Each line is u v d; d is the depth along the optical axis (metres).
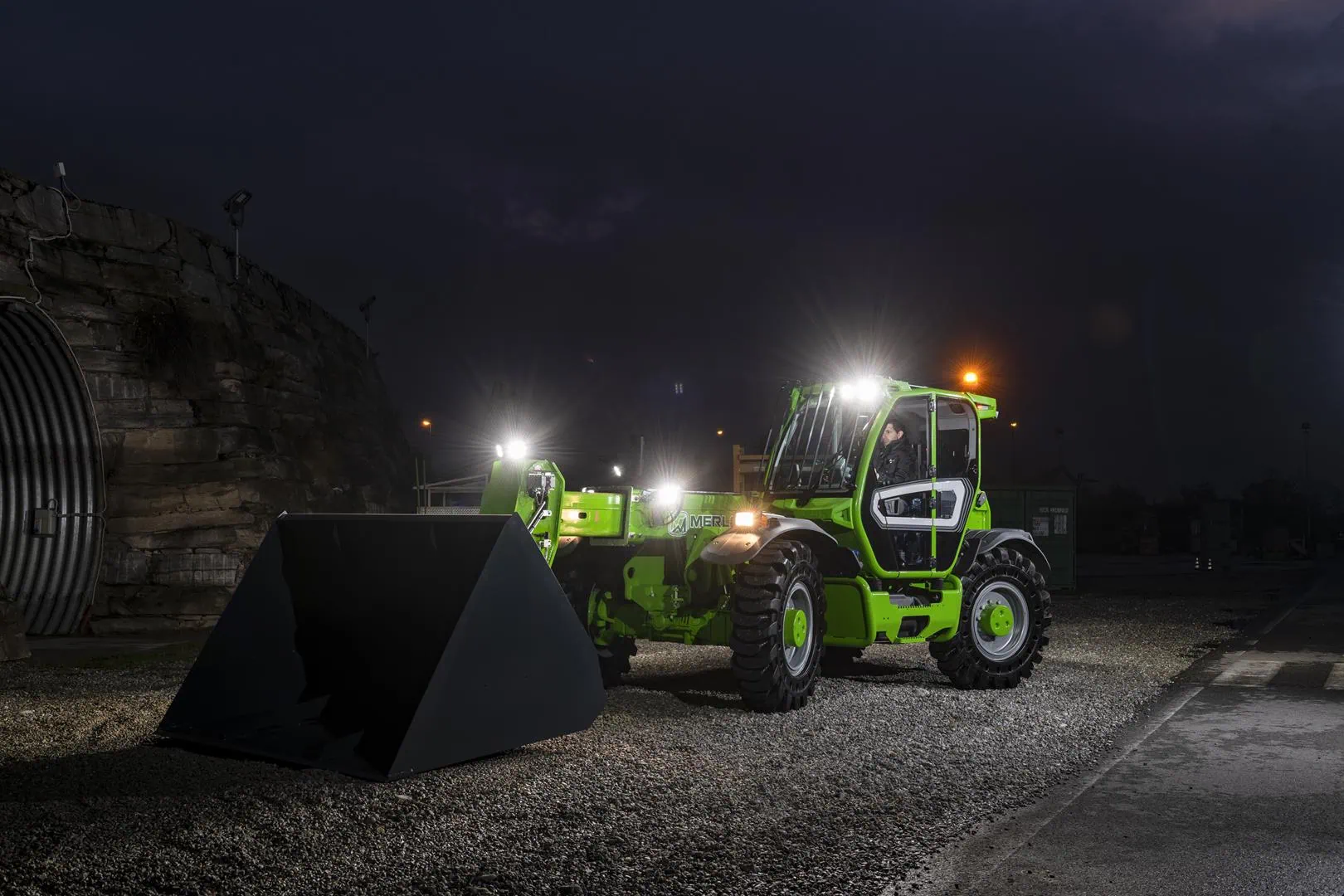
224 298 16.33
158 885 4.49
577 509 8.87
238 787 5.91
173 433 14.89
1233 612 17.55
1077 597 20.95
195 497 14.87
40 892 4.40
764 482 9.97
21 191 13.89
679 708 8.47
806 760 6.74
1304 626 15.51
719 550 8.36
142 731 7.46
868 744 7.22
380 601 6.86
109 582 14.46
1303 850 5.19
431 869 4.72
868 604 9.04
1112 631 14.61
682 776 6.29
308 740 6.51
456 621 6.39
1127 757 7.13
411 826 5.26
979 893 4.61
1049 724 8.02
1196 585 24.86
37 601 14.45
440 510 17.44
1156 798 6.11
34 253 13.88
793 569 8.49
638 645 12.73
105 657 11.78
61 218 14.34
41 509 14.38
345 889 4.48
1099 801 6.04
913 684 9.95
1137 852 5.16
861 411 9.55
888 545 9.30
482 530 6.71
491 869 4.74
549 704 6.86
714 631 9.02
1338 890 4.66
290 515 7.45
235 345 15.99
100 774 6.24
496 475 8.66
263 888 4.49
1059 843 5.29
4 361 14.04
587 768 6.40
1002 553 10.03
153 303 15.05
